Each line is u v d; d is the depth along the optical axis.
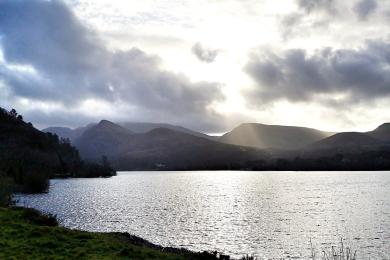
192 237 57.84
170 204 108.81
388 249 48.69
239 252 47.72
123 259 24.56
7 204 50.25
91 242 28.58
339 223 70.69
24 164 185.88
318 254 46.50
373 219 75.19
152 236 58.53
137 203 111.12
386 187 166.50
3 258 23.11
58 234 29.80
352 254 46.28
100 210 91.62
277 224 70.38
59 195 134.50
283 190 160.12
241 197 132.25
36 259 23.25
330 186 177.88
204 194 148.12
